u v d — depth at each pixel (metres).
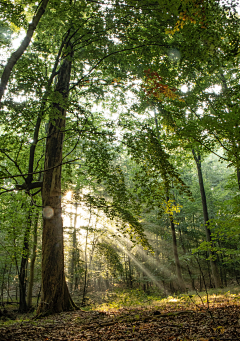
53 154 10.68
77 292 21.77
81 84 11.80
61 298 9.25
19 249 13.85
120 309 8.58
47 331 5.66
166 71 10.88
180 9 6.07
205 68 12.04
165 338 4.02
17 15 7.80
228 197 26.31
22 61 9.02
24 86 8.34
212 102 11.34
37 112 9.30
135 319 5.79
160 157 10.41
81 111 10.03
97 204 11.75
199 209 25.28
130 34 10.93
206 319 5.00
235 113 7.10
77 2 9.83
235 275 24.03
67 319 7.29
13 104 8.59
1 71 8.69
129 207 11.72
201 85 13.21
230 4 6.35
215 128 7.27
